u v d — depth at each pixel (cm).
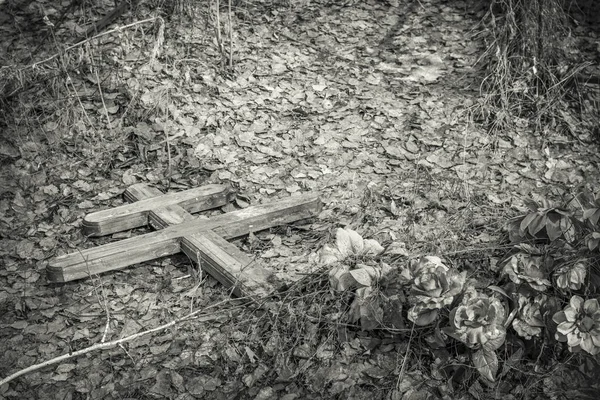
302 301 175
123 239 203
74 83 250
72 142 231
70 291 188
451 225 202
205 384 166
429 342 167
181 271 193
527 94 249
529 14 247
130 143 233
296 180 223
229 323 177
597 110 248
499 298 170
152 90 250
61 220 209
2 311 183
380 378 166
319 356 169
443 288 161
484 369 161
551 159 231
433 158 230
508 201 214
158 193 213
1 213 210
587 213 167
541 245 171
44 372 169
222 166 227
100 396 164
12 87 242
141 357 172
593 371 167
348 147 235
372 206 211
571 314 159
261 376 167
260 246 200
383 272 169
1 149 227
